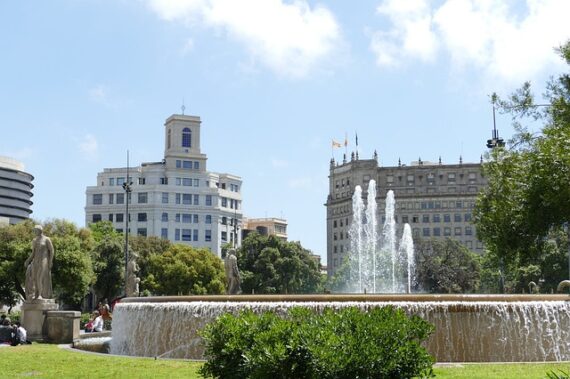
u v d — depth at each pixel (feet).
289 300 71.15
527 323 68.74
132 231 512.63
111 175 528.63
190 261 291.38
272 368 34.35
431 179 559.38
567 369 53.47
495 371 52.85
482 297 69.77
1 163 491.31
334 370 33.37
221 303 72.28
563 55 59.57
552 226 54.13
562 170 49.06
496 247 56.59
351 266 346.74
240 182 565.53
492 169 56.95
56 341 94.02
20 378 51.42
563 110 58.85
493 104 63.26
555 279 231.50
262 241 312.91
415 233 552.00
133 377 50.67
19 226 234.58
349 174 583.99
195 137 536.42
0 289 217.56
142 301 80.53
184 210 518.78
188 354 73.20
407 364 35.27
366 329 35.45
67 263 207.72
